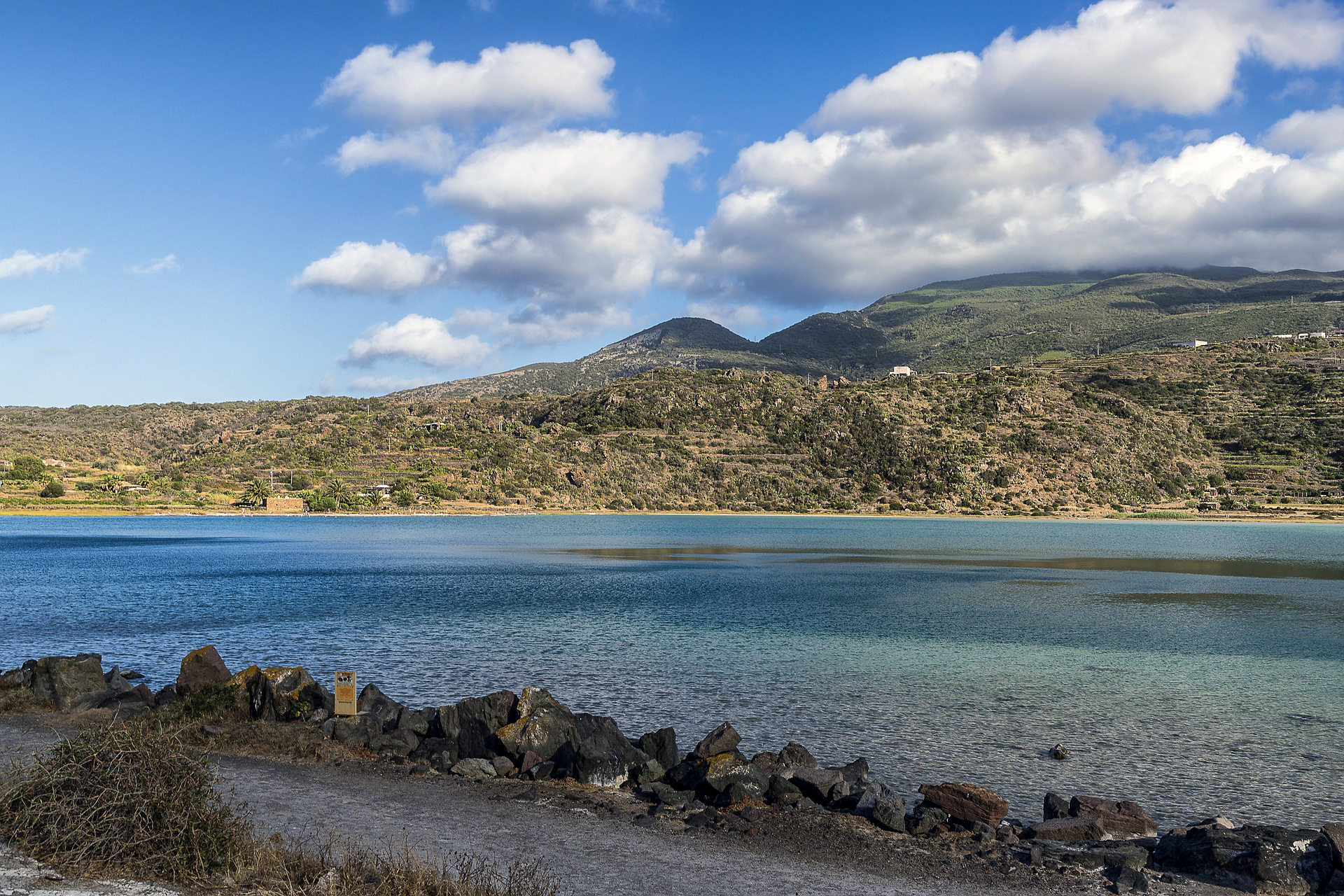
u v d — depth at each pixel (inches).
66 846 415.5
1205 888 522.6
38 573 3100.4
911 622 2026.3
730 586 2869.1
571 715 746.2
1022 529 7578.7
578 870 481.4
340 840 492.4
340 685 787.4
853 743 933.8
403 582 2874.0
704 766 664.4
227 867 421.1
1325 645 1739.7
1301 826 704.4
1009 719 1069.8
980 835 595.5
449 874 449.4
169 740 451.2
